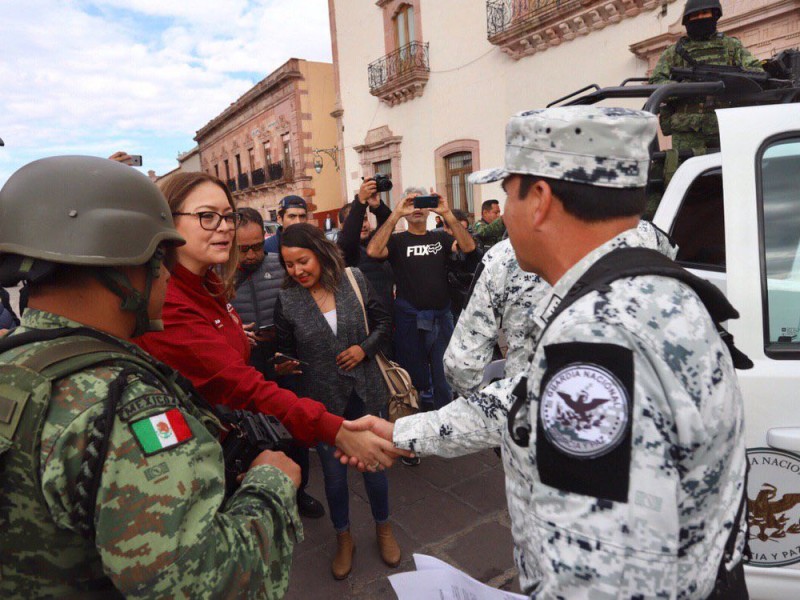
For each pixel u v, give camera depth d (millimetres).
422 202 3045
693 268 1694
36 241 742
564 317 680
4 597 697
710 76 2166
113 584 735
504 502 2564
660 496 585
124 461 678
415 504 2590
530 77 8812
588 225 747
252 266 2664
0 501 675
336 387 2123
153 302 885
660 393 605
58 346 729
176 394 864
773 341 1346
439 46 10445
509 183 814
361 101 12953
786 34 5781
